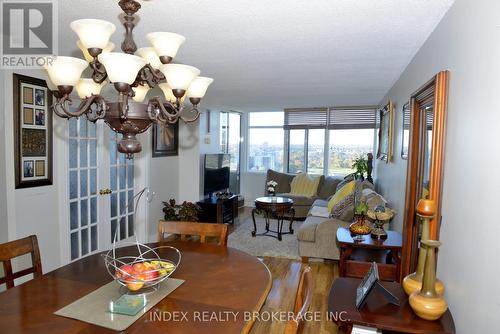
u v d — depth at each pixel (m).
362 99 5.59
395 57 2.86
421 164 2.55
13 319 1.26
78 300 1.42
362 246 2.97
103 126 4.05
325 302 3.09
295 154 7.45
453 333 1.45
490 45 1.31
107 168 4.14
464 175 1.54
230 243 4.91
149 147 4.86
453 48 1.77
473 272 1.40
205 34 2.34
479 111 1.40
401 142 3.35
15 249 1.77
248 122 7.95
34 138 2.93
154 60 1.87
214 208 5.55
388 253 3.40
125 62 1.40
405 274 2.73
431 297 1.54
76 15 2.05
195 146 5.79
